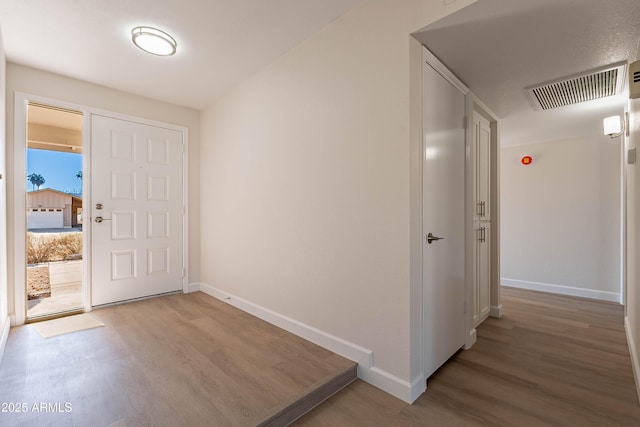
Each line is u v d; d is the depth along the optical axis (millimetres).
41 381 1629
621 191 3344
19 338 2189
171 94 3146
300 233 2234
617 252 3436
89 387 1577
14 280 2441
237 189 2953
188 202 3535
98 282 2898
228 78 2783
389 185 1663
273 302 2492
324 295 2047
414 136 1610
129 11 1854
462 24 1519
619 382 1743
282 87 2393
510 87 2287
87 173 2844
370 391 1669
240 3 1785
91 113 2873
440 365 1893
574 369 1895
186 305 2994
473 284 2531
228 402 1452
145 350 1999
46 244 4562
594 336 2414
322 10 1859
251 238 2754
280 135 2420
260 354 1938
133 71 2641
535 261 3982
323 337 2035
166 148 3371
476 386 1709
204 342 2123
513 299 3512
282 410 1399
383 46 1693
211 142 3404
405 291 1591
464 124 2266
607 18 1481
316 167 2102
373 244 1744
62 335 2246
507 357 2068
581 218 3676
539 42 1704
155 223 3285
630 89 1488
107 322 2521
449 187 2029
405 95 1594
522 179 4098
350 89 1868
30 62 2469
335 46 1957
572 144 3746
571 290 3715
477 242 2631
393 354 1641
